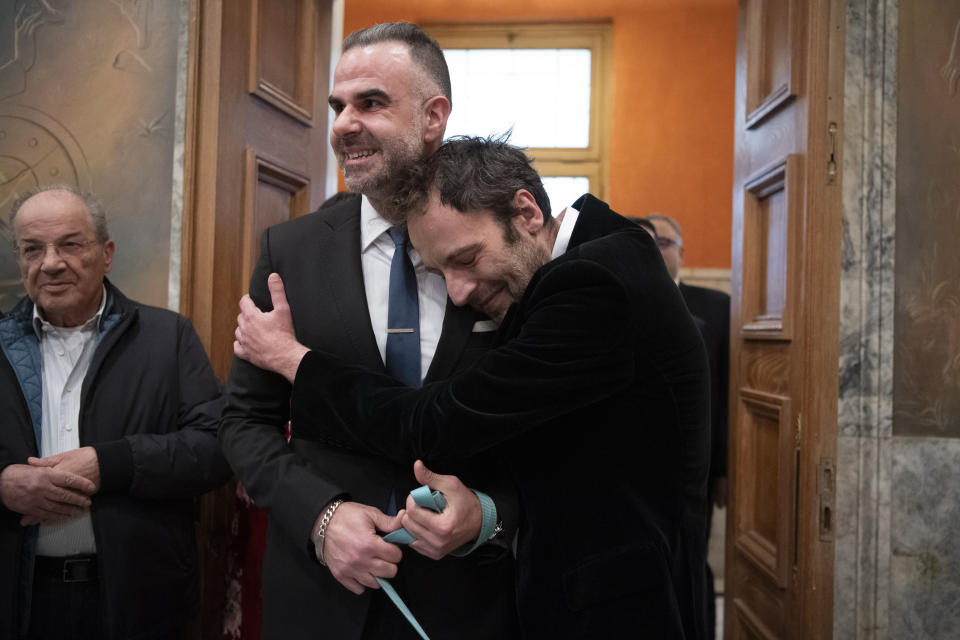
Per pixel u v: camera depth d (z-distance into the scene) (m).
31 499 1.65
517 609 1.28
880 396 2.02
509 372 1.16
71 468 1.68
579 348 1.17
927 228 2.04
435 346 1.36
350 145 1.32
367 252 1.41
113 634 1.72
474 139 1.28
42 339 1.86
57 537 1.74
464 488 1.20
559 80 5.40
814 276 1.99
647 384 1.27
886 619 2.01
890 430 2.02
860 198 2.03
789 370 2.08
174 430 1.91
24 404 1.78
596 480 1.25
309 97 2.56
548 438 1.28
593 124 5.31
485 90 5.43
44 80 2.19
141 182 2.16
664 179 5.21
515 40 5.39
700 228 5.18
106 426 1.81
